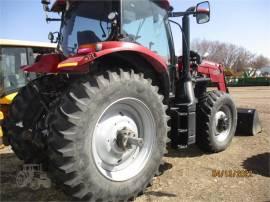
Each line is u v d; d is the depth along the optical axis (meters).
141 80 3.67
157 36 4.55
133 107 3.74
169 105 4.67
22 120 4.29
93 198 3.31
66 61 3.39
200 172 4.52
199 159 5.12
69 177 3.16
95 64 3.69
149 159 3.84
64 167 3.12
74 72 3.63
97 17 4.10
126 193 3.55
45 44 7.84
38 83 4.42
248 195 3.77
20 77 7.10
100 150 3.50
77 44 4.30
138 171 3.73
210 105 5.29
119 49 3.52
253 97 16.59
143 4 4.27
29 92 4.37
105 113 3.55
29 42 7.50
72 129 3.13
